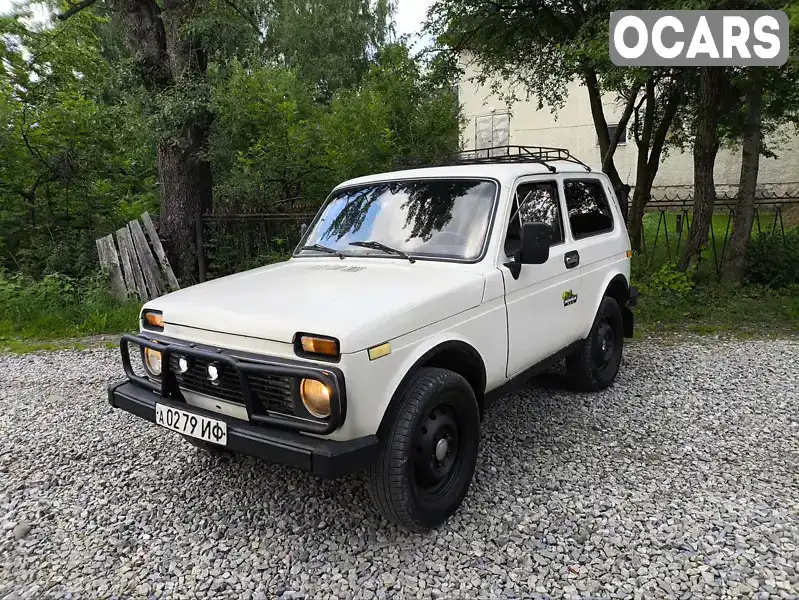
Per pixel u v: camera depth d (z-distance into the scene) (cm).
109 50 1614
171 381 303
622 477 351
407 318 277
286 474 366
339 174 1144
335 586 259
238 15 1076
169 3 944
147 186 1298
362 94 1430
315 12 2447
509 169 387
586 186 489
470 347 318
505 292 347
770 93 955
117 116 1069
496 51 1099
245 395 265
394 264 356
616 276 500
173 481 361
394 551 282
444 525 303
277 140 1125
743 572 259
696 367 573
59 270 980
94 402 508
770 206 1398
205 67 1010
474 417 315
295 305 283
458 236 357
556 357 431
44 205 1078
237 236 968
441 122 1495
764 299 843
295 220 934
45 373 602
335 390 244
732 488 334
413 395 276
